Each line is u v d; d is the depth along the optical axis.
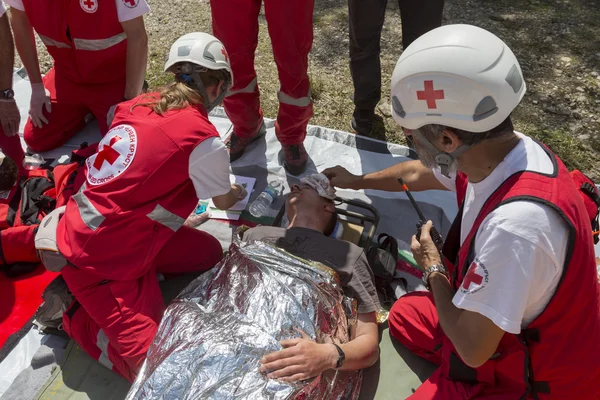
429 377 2.46
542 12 5.33
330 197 2.87
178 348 2.25
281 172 3.70
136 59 3.54
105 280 2.56
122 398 2.57
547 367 1.88
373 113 4.04
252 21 3.15
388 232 3.30
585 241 1.60
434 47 1.56
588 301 1.71
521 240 1.53
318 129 3.95
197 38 2.55
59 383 2.63
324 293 2.46
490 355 1.79
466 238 1.80
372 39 3.55
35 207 3.17
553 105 4.27
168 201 2.50
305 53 3.18
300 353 2.17
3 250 3.00
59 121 3.86
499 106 1.54
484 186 1.69
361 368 2.46
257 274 2.52
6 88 3.43
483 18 5.27
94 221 2.42
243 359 2.18
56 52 3.60
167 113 2.43
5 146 3.51
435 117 1.60
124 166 2.39
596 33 5.02
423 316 2.54
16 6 3.38
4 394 2.58
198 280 2.71
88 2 3.31
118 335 2.52
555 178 1.59
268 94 4.47
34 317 2.88
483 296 1.64
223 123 4.09
